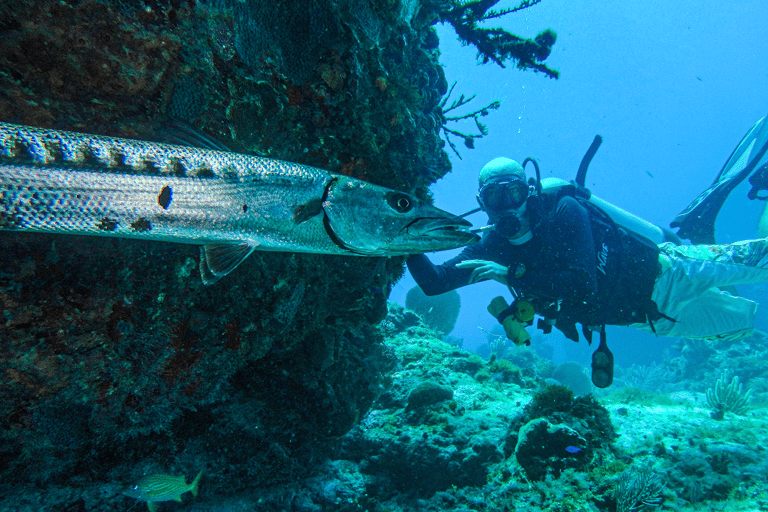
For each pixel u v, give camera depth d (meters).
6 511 2.64
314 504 3.88
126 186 1.69
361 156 3.01
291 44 2.54
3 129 1.57
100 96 2.14
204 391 3.04
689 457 4.11
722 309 5.38
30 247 2.03
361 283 3.42
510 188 4.77
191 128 1.91
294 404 3.82
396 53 3.22
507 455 4.54
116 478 3.12
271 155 2.72
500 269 4.71
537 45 3.92
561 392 4.67
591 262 4.55
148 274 2.41
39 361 2.18
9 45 1.88
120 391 2.57
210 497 3.62
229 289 2.74
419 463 4.58
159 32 2.13
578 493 3.67
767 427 4.78
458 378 6.64
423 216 2.10
